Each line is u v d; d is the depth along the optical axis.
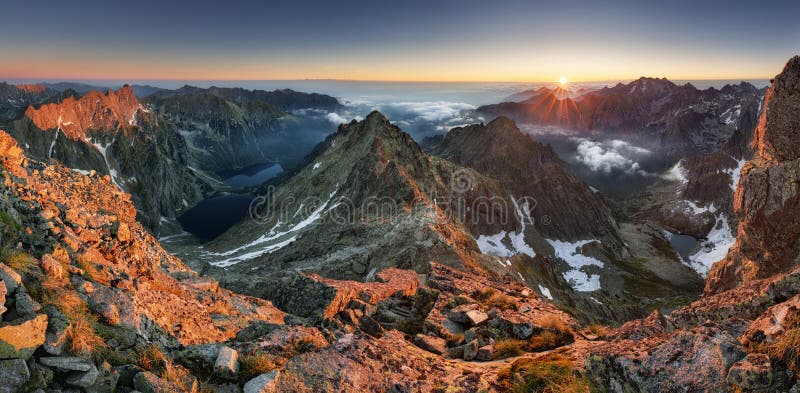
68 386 8.44
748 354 8.93
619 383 10.55
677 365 9.70
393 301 27.03
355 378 12.58
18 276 9.45
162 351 11.33
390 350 15.48
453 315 23.61
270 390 10.83
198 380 10.80
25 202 15.12
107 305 11.24
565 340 19.84
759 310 14.59
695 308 16.61
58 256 12.89
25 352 8.00
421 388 12.87
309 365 12.42
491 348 18.92
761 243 59.34
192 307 17.05
